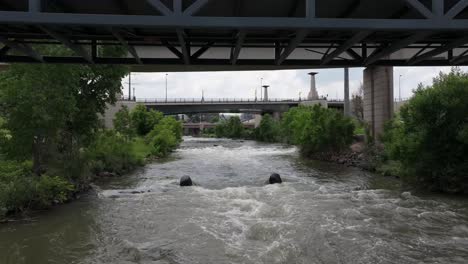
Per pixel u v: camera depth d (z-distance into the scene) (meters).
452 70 19.08
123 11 8.73
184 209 15.42
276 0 8.58
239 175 25.98
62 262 9.93
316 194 18.12
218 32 10.27
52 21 6.50
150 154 39.03
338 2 8.64
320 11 9.09
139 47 12.77
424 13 6.85
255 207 15.39
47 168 18.72
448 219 13.21
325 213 14.02
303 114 41.44
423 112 18.83
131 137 38.75
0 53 10.61
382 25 6.91
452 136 18.03
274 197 17.45
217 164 33.31
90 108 22.31
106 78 22.84
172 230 12.40
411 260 9.42
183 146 63.44
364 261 9.38
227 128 109.88
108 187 21.47
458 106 17.95
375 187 20.16
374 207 15.01
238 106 86.00
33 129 17.73
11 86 17.38
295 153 44.34
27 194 15.20
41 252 10.70
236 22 6.79
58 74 18.20
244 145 66.06
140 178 24.98
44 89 17.67
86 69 21.41
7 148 17.67
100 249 10.85
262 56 12.91
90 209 15.80
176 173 27.36
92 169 24.33
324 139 34.62
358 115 59.31
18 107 17.31
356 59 11.41
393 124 25.28
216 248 10.53
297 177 24.39
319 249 10.18
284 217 13.59
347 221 12.93
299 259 9.54
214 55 13.09
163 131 48.06
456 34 9.92
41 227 13.20
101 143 28.34
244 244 10.84
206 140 93.31
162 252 10.38
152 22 6.66
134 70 28.83
